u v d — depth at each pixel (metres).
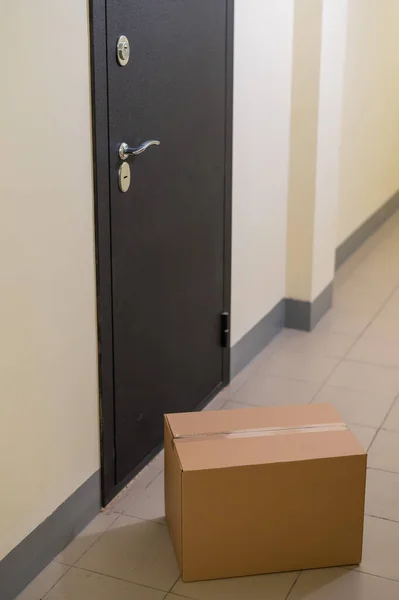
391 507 2.33
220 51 2.64
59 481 2.08
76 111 1.93
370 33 4.56
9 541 1.91
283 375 3.21
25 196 1.78
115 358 2.27
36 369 1.92
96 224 2.08
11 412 1.84
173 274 2.55
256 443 2.03
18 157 1.74
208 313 2.85
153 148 2.32
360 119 4.61
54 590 1.99
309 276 3.60
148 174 2.31
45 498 2.03
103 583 2.02
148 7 2.17
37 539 2.02
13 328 1.81
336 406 2.95
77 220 2.00
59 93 1.85
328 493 2.00
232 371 3.16
